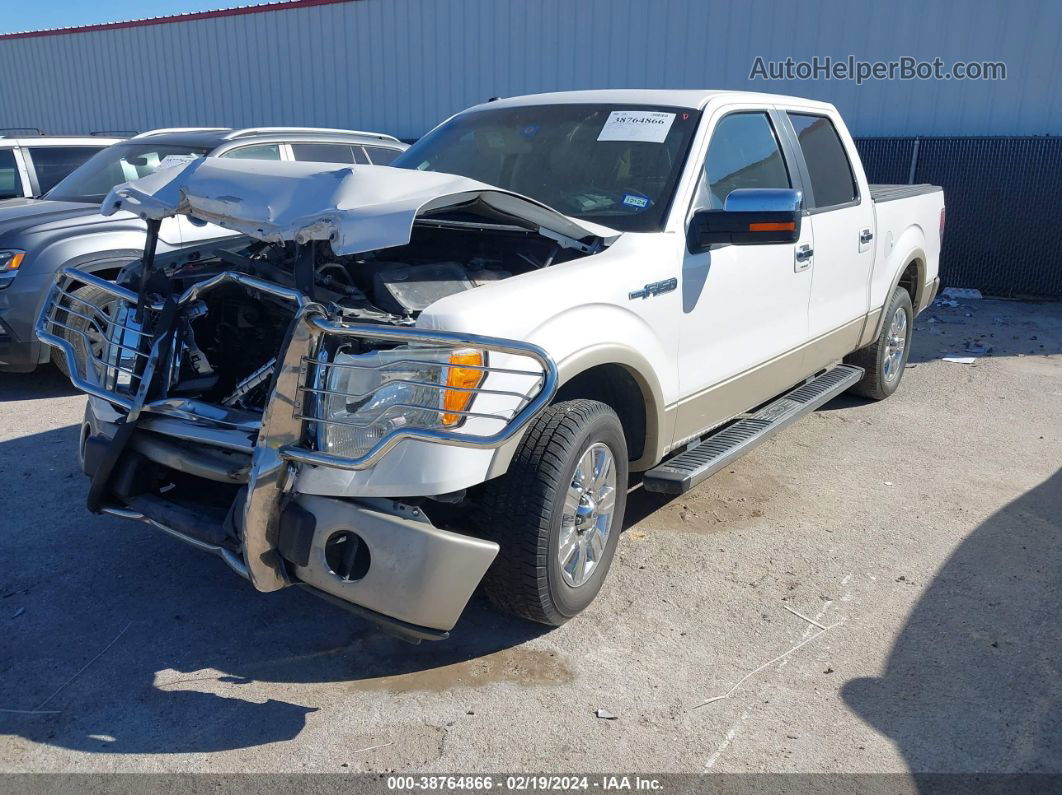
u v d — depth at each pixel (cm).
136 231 661
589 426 329
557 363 315
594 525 354
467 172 456
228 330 351
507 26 1380
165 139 774
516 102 494
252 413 315
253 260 345
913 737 298
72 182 771
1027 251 1099
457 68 1444
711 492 500
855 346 597
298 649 339
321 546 288
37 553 406
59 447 541
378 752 284
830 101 1199
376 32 1508
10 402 639
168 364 327
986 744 296
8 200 780
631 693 318
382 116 1545
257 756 281
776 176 486
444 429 283
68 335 383
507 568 324
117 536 424
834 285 537
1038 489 513
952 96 1141
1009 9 1089
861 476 530
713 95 456
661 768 281
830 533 451
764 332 461
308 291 294
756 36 1215
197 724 295
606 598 381
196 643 340
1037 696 321
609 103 459
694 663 337
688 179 406
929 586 399
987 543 443
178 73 1775
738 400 451
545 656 338
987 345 874
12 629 346
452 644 344
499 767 279
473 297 298
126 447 333
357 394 282
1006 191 1095
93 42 1856
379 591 285
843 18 1166
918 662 341
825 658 342
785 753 289
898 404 679
